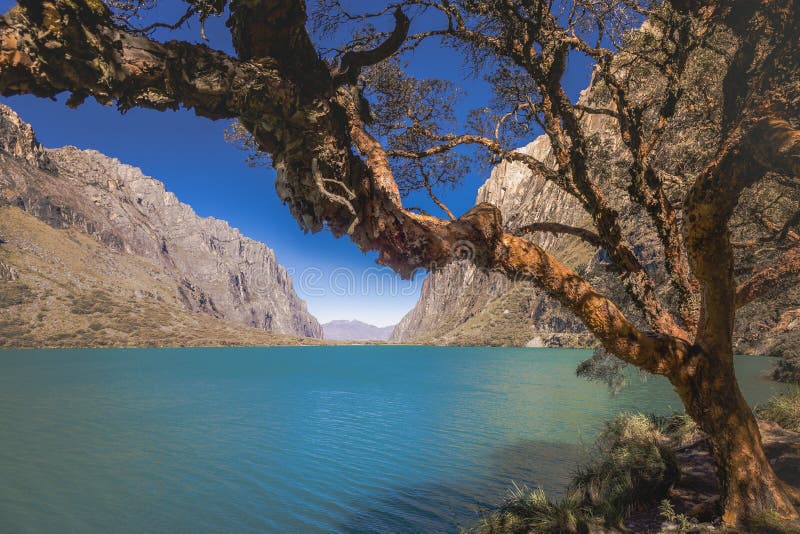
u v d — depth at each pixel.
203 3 2.93
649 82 8.22
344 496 15.82
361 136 3.52
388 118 8.19
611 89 6.70
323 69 3.06
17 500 16.61
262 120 2.88
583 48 6.25
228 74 2.65
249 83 2.69
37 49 2.22
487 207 3.97
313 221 3.31
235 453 23.22
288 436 27.00
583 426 26.09
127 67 2.45
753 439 5.27
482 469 17.88
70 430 29.92
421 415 33.84
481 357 139.00
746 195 8.63
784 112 3.20
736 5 3.87
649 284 6.00
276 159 3.13
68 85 2.40
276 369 93.00
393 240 3.40
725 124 4.03
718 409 5.21
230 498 16.42
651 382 50.66
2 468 20.98
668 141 8.63
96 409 39.56
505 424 28.17
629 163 8.46
